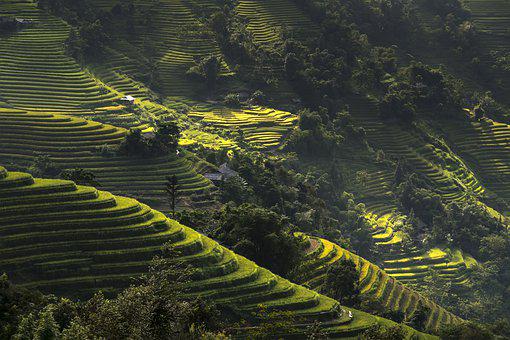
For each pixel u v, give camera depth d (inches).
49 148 7583.7
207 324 3895.2
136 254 4950.8
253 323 4790.8
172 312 2933.1
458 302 7834.6
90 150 7632.9
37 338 2805.1
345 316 5128.0
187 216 6141.7
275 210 7317.9
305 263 6230.3
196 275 4940.9
